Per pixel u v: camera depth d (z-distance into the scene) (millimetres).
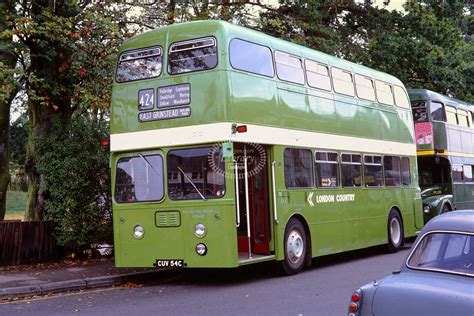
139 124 12523
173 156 12156
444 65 27094
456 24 27531
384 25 24828
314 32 22750
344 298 10305
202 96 11938
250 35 12781
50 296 11469
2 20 15328
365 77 17594
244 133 12078
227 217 11594
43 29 14742
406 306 5219
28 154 17203
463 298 5004
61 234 15797
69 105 17359
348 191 15883
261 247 12914
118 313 9484
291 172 13555
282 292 11125
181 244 11945
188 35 12305
